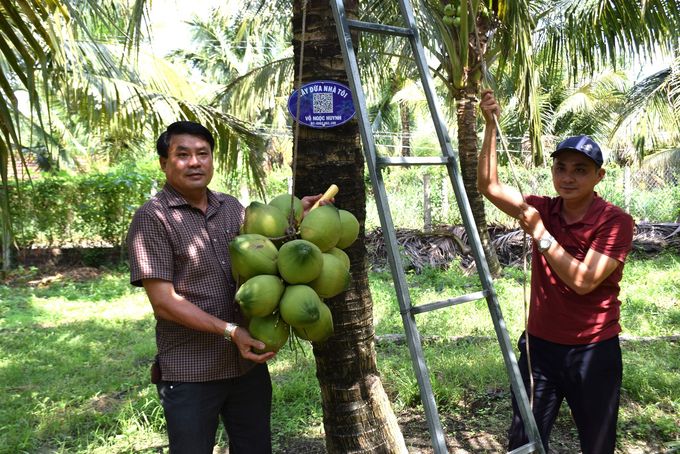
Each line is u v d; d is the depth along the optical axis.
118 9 5.18
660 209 14.23
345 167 3.05
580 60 9.19
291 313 2.13
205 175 2.61
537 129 7.02
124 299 9.77
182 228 2.56
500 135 2.85
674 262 10.67
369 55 7.96
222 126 7.07
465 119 9.20
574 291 2.82
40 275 11.77
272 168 17.31
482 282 2.69
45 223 12.34
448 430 4.38
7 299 9.63
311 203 2.77
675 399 4.58
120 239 12.66
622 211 2.81
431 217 13.26
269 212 2.35
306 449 4.14
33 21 3.61
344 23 2.43
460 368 5.26
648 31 7.89
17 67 3.63
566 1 8.43
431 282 10.11
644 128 10.42
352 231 2.47
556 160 2.88
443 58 8.12
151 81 8.01
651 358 5.50
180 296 2.51
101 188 12.48
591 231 2.81
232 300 2.65
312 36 3.00
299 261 2.12
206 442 2.61
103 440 4.27
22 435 4.37
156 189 12.80
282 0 7.27
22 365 6.15
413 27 2.69
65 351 6.70
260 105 9.90
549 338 2.90
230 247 2.23
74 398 5.11
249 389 2.77
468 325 6.94
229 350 2.60
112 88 6.28
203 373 2.56
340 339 3.09
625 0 7.50
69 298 9.95
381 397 3.22
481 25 6.89
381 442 3.16
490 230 12.59
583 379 2.82
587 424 2.85
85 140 16.88
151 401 4.75
